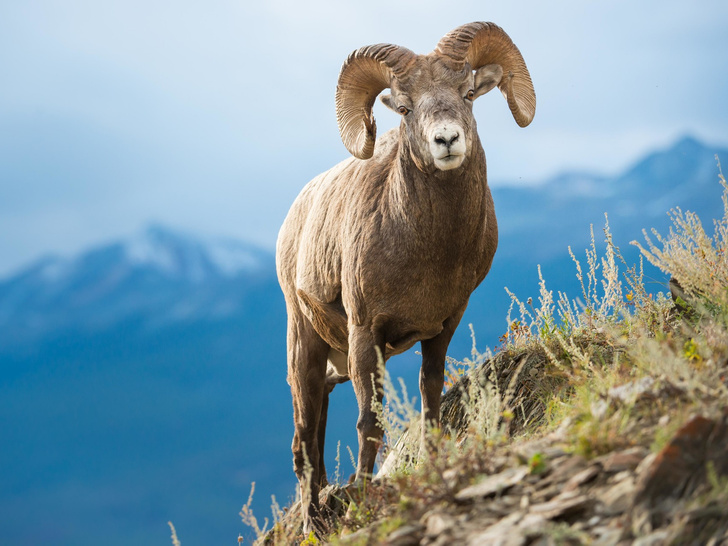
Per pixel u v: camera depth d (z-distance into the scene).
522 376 14.43
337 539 9.41
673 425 7.49
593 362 13.32
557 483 7.47
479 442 9.05
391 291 13.33
